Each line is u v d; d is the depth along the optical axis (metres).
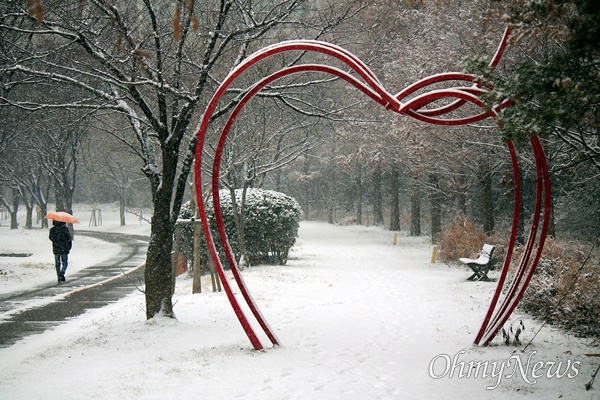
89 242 39.38
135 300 15.43
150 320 11.07
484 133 19.30
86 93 12.68
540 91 6.44
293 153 26.95
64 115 12.34
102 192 76.69
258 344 8.95
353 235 41.81
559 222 27.62
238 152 21.09
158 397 6.70
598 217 25.84
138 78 10.58
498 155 20.50
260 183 29.52
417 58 20.66
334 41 13.69
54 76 10.09
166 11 11.12
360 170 55.19
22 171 46.31
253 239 21.92
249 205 21.72
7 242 36.94
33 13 5.36
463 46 19.25
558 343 9.06
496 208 33.91
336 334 10.11
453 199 33.09
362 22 15.95
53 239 20.17
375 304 13.29
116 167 59.72
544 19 6.30
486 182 25.08
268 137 21.86
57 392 7.05
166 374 7.60
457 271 20.00
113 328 10.77
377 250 29.84
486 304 13.06
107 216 73.06
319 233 44.28
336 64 17.95
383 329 10.52
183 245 21.19
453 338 9.66
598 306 9.86
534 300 11.84
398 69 21.45
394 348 9.06
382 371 7.74
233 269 9.09
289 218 22.20
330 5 12.35
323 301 13.73
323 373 7.65
